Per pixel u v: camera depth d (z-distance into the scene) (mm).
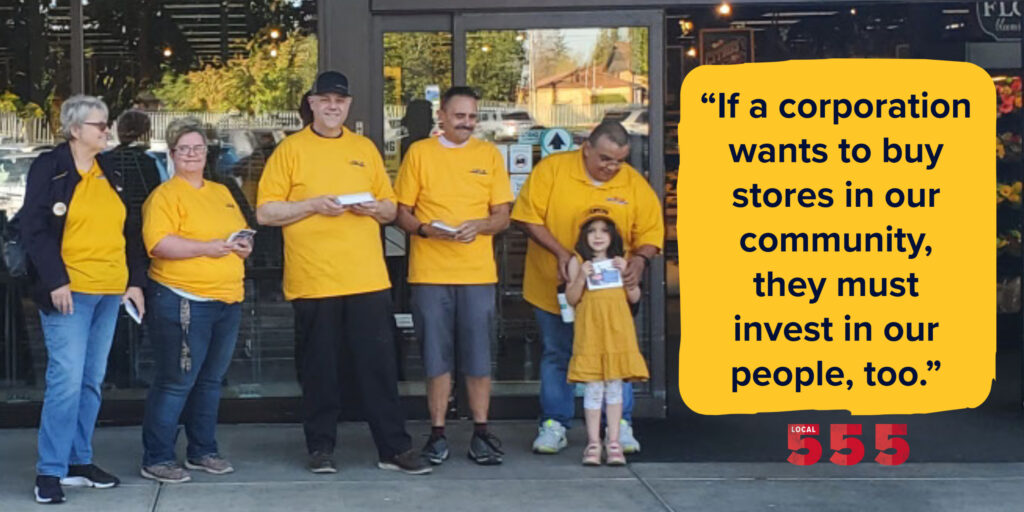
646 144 7371
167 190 5902
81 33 7184
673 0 7262
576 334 6398
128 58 7199
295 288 6148
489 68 7309
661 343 7488
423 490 6020
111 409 7293
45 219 5512
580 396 7484
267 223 6102
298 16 7234
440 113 6555
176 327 5891
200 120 7230
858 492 6051
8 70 7188
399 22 7258
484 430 6551
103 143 5633
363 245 6133
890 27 11078
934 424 7508
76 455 5953
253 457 6617
